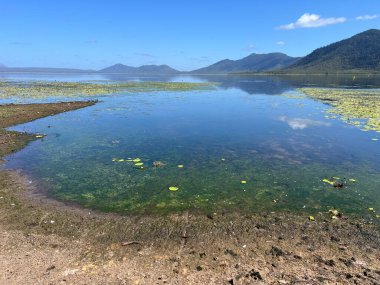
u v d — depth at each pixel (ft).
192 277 20.68
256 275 20.68
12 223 28.09
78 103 102.12
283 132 63.82
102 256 23.27
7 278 20.44
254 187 36.27
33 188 35.88
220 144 54.60
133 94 146.82
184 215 29.81
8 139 55.57
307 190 35.35
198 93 159.22
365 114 81.25
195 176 39.68
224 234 26.32
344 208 31.09
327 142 55.36
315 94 143.13
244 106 104.27
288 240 25.35
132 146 53.01
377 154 48.01
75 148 51.44
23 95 128.36
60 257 23.09
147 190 35.53
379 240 25.38
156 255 23.40
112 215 29.84
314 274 20.85
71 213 30.17
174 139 58.03
